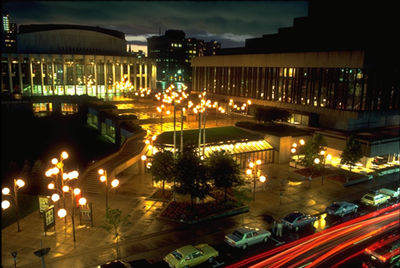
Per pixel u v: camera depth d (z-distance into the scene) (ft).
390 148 186.50
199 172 109.81
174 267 78.38
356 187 148.56
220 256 86.79
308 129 211.00
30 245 89.76
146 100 355.97
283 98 253.65
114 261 76.28
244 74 290.56
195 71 359.25
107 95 405.59
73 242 92.02
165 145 159.84
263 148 184.55
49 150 204.03
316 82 224.94
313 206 124.77
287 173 166.81
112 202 121.29
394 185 153.07
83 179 134.92
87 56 384.47
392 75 212.64
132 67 469.98
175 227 103.30
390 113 218.59
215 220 109.70
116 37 458.91
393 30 221.66
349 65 200.13
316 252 89.61
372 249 86.43
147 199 124.77
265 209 120.26
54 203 118.32
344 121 210.18
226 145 175.63
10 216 107.55
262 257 86.58
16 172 140.87
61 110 322.55
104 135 246.88
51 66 374.43
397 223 110.93
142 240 94.48
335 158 192.95
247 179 154.81
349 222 111.75
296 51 274.77
